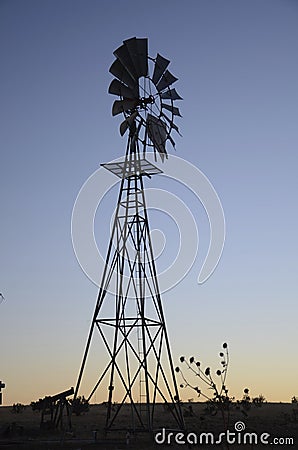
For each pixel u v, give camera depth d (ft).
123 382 111.24
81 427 150.92
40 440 114.62
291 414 189.06
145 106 113.09
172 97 115.03
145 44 111.04
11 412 245.65
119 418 187.01
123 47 110.22
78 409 184.34
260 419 167.12
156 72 113.09
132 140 112.78
